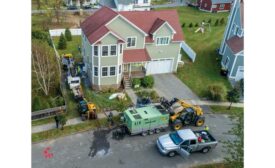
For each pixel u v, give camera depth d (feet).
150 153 80.94
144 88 112.27
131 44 113.29
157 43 117.60
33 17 177.27
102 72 105.91
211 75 126.41
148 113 86.69
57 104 94.58
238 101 108.27
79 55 132.57
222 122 96.58
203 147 81.15
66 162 75.51
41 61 102.32
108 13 110.22
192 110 91.61
